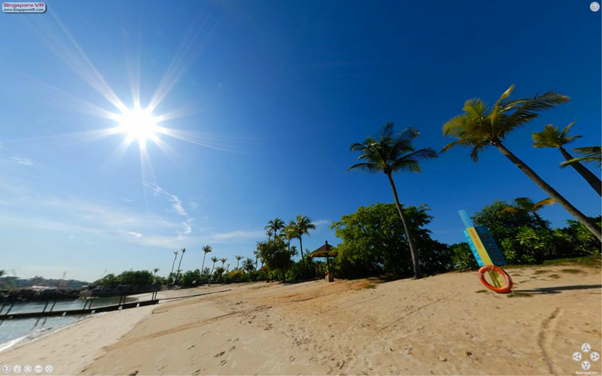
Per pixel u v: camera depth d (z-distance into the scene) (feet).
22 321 62.54
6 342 32.58
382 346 14.61
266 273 141.79
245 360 15.19
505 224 49.14
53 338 31.37
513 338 12.85
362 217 57.36
